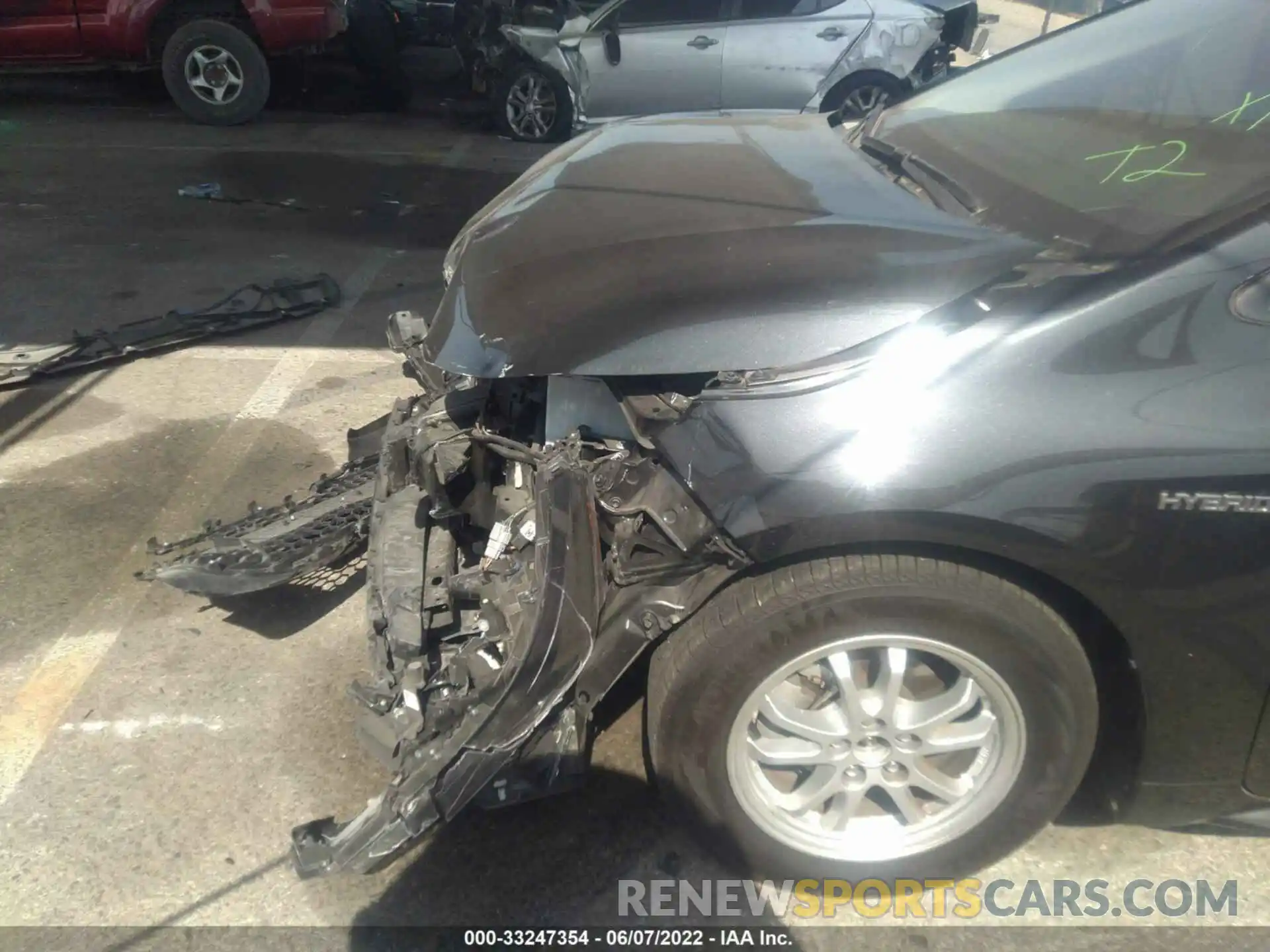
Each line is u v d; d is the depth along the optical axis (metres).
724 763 2.07
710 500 1.89
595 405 2.15
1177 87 2.55
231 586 2.78
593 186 2.51
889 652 2.00
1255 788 2.11
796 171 2.53
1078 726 2.04
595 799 2.48
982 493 1.82
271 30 8.88
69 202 6.78
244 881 2.28
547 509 1.96
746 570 1.96
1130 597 1.89
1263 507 1.82
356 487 3.23
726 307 1.96
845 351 1.90
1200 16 2.74
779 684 2.04
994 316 1.89
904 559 1.91
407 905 2.24
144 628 3.01
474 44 9.35
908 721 2.08
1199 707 2.01
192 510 3.54
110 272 5.63
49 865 2.30
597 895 2.27
